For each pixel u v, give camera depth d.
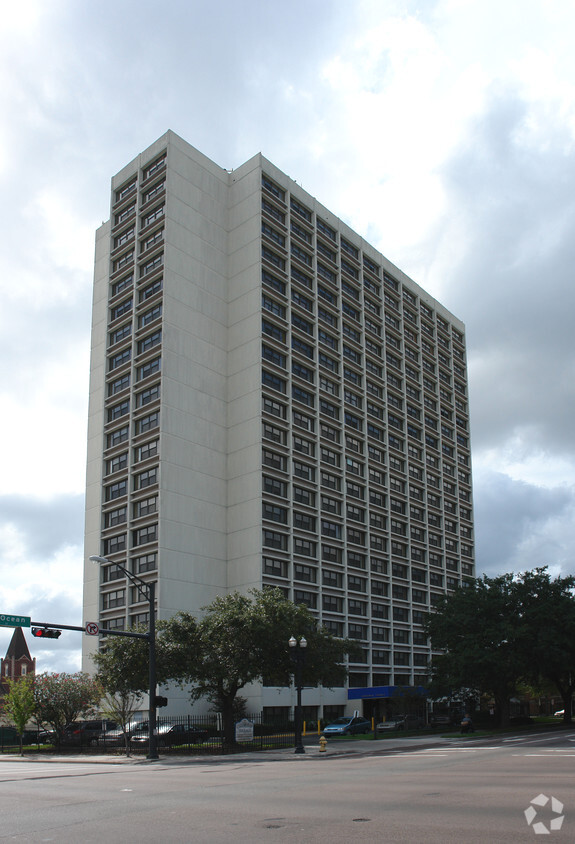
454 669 54.47
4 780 23.33
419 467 89.94
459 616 56.12
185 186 70.81
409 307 94.62
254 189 73.19
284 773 22.83
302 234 79.12
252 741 41.12
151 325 66.31
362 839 10.26
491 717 68.81
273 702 60.00
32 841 11.15
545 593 57.25
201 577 62.12
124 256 73.25
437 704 75.38
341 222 84.94
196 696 45.69
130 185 75.00
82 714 52.16
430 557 88.06
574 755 25.17
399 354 89.81
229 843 10.38
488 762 23.38
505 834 10.26
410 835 10.41
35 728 59.09
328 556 71.38
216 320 70.31
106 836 11.38
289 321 72.31
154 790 18.36
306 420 72.69
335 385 78.12
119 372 68.62
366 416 80.88
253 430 66.06
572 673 61.28
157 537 60.06
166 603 58.62
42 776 24.81
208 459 65.69
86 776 24.42
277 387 70.19
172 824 12.35
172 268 67.06
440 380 98.75
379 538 79.88
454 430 99.75
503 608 56.78
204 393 66.88
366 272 87.06
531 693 90.88
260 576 62.09
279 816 12.83
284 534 66.25
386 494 82.00
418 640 81.81
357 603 73.88
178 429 63.56
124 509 64.25
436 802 13.70
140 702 56.16
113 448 66.81
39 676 49.78
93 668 62.00
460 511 97.38
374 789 16.56
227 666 40.81
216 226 73.12
